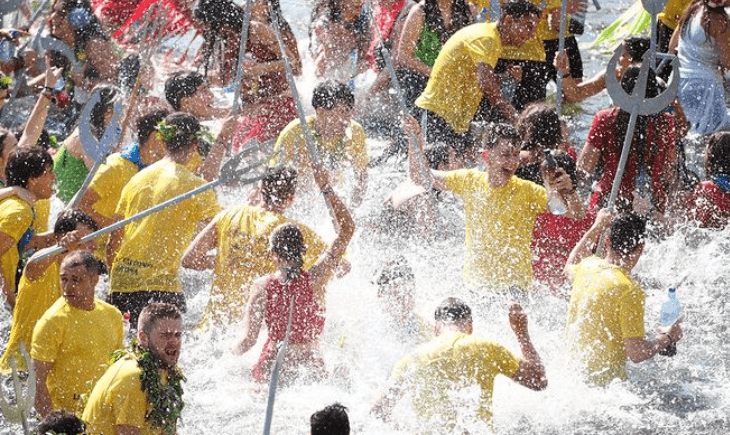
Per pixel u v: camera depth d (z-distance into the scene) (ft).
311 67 123.34
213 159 83.41
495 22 100.17
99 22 108.27
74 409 65.41
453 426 63.10
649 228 90.12
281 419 68.18
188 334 78.48
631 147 88.99
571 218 80.64
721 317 80.59
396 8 114.21
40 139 96.37
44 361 64.75
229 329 76.69
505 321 78.23
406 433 64.39
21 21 117.29
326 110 89.81
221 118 96.89
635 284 71.67
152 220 77.41
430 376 63.52
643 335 71.36
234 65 101.30
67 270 65.05
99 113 86.69
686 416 68.64
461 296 80.64
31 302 71.20
